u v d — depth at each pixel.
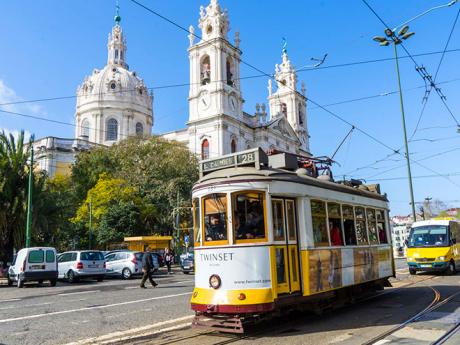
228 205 9.52
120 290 18.09
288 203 10.12
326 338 8.42
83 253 24.00
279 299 9.21
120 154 47.84
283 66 75.81
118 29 84.56
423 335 8.52
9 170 28.33
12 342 8.65
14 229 28.27
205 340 8.62
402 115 24.67
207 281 9.45
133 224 40.41
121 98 74.94
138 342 8.59
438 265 21.53
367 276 12.81
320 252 10.59
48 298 15.67
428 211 75.31
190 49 60.03
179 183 43.75
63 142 62.44
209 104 57.22
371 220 13.99
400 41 18.30
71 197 41.72
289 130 70.00
